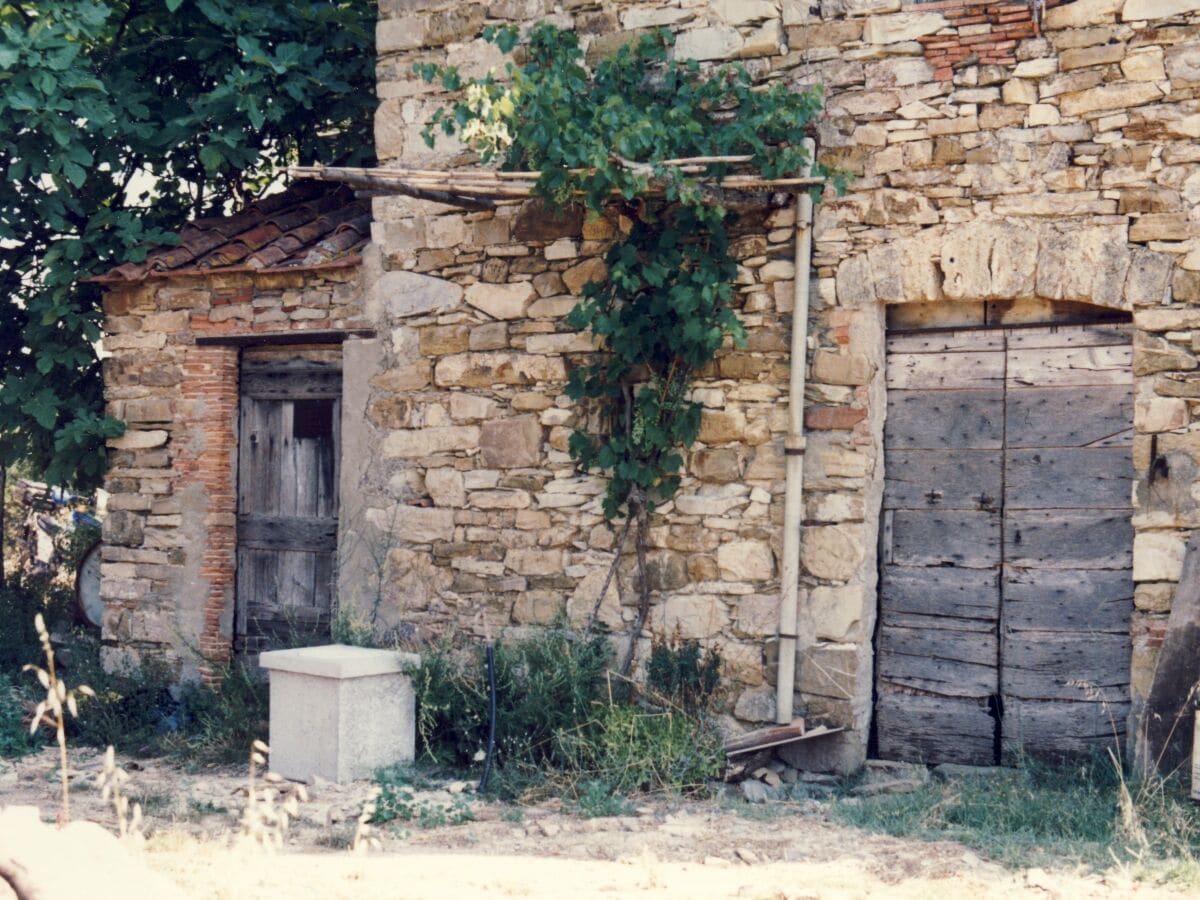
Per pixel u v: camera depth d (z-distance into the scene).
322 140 10.29
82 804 6.65
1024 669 7.12
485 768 7.13
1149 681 6.65
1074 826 6.12
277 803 6.69
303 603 9.08
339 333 8.73
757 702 7.38
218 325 9.17
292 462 9.15
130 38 10.19
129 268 9.26
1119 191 6.77
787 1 7.48
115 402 9.49
